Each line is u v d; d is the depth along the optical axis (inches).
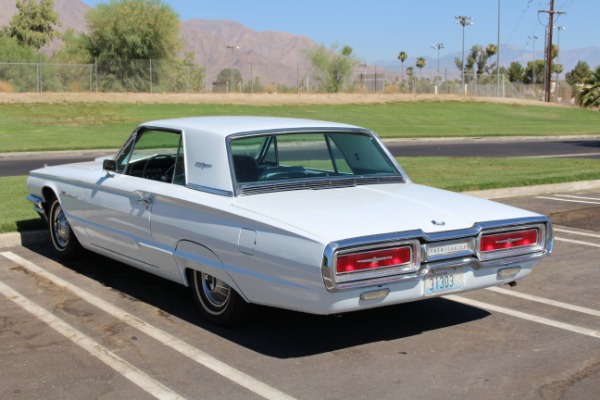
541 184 474.0
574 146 981.8
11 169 625.3
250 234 170.9
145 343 180.2
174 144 209.3
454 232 171.9
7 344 178.9
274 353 173.5
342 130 215.3
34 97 1505.9
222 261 180.2
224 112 1536.7
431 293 172.6
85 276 248.5
